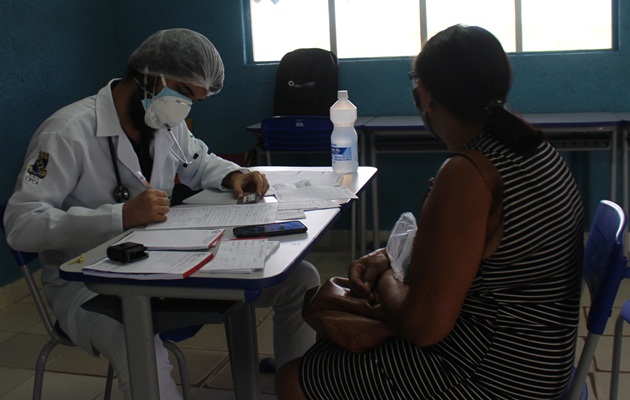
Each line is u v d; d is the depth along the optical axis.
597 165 3.74
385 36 4.04
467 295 1.16
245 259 1.22
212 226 1.52
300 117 3.48
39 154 1.64
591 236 1.33
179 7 4.21
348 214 4.12
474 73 1.08
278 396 1.34
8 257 3.26
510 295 1.12
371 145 3.68
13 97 3.32
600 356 2.38
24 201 1.59
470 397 1.14
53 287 1.69
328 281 1.39
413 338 1.12
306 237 1.40
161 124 1.72
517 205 1.07
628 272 1.21
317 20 4.12
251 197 1.79
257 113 4.23
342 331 1.24
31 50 3.46
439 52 1.11
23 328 2.92
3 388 2.35
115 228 1.49
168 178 1.98
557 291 1.11
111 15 4.28
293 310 1.90
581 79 3.71
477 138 1.13
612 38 3.71
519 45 3.84
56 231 1.50
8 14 3.28
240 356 1.86
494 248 1.10
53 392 2.30
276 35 4.20
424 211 1.09
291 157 4.15
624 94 3.67
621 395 2.11
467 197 1.05
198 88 1.75
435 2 3.92
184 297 1.19
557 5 3.76
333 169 2.17
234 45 4.18
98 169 1.75
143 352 1.26
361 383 1.21
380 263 1.37
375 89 4.00
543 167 1.09
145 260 1.24
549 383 1.12
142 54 1.70
